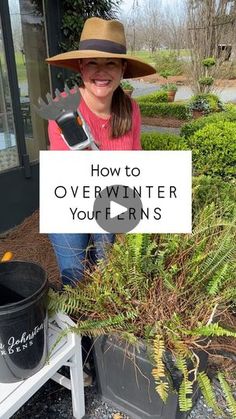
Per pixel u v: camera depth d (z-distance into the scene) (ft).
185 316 4.17
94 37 4.48
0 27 9.30
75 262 5.13
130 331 4.05
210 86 29.81
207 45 29.19
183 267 4.31
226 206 5.65
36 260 8.41
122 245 4.47
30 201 11.01
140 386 4.31
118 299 4.18
